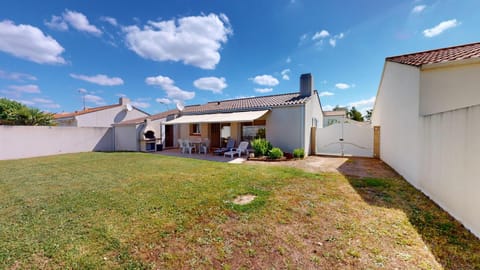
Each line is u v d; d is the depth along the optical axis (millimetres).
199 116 28234
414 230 5594
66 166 16547
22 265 4262
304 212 6902
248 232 5629
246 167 15320
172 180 11414
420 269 4031
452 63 9258
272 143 23281
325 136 23344
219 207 7410
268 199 8188
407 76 11492
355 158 20406
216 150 25047
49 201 8203
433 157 7941
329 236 5348
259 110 23891
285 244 5004
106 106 46219
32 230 5773
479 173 5199
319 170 14133
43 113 33938
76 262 4348
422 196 8484
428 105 9805
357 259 4367
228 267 4191
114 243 5102
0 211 7191
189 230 5773
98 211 7137
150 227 5945
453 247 4762
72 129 28312
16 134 23281
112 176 12625
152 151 29234
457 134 6258
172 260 4438
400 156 12562
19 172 14188
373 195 8602
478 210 5223
